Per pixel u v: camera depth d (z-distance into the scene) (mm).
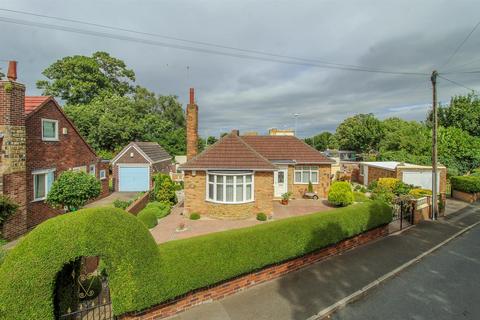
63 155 16125
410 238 12602
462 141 30203
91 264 7543
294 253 8430
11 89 11648
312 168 21281
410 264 9625
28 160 13188
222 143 16641
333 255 10141
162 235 12086
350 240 10883
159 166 30266
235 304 6859
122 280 5582
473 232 13984
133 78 48812
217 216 14922
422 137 39812
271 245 7934
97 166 20844
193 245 6684
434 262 9914
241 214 14875
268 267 8109
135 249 5766
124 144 35656
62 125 15945
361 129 57625
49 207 14641
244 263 7301
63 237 5148
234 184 14742
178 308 6457
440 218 16922
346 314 6574
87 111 34625
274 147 22406
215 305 6797
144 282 5762
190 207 15383
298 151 22016
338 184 17562
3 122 11492
